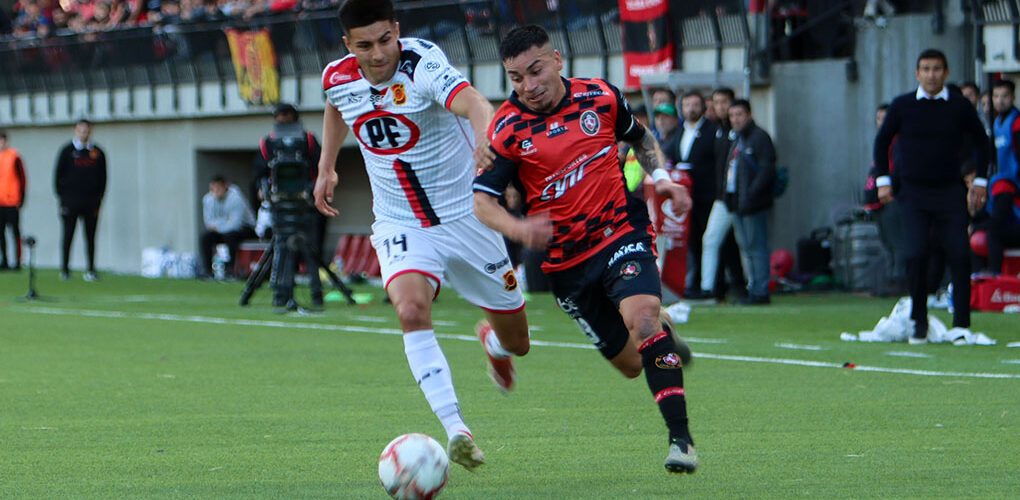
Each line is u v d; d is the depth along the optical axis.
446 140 21.72
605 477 20.03
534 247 18.23
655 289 20.08
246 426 25.53
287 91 87.50
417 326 20.81
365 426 25.50
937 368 33.59
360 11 20.91
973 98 52.00
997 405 27.06
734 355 37.03
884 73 64.31
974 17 59.88
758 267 54.81
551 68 20.22
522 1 73.31
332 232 98.56
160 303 62.41
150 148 99.31
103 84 101.56
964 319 39.62
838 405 27.36
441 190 21.84
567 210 20.66
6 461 21.80
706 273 54.59
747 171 53.53
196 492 19.06
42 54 106.00
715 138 55.31
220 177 83.25
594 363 35.91
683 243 55.25
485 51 75.62
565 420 26.00
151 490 19.23
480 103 20.50
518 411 27.27
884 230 58.41
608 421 25.83
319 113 86.12
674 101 56.97
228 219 83.12
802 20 66.44
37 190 108.75
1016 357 35.91
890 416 25.75
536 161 20.48
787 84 64.62
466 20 76.19
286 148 54.88
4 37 113.06
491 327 23.47
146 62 97.81
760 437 23.50
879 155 38.94
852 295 59.84
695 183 55.53
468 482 19.86
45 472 20.77
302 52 86.19
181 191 97.25
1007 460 20.84
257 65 89.12
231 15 91.75
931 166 38.19
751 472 20.14
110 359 38.34
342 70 21.83
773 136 64.62
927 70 37.47
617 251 20.52
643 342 19.55
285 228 55.91
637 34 67.06
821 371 33.28
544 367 35.00
